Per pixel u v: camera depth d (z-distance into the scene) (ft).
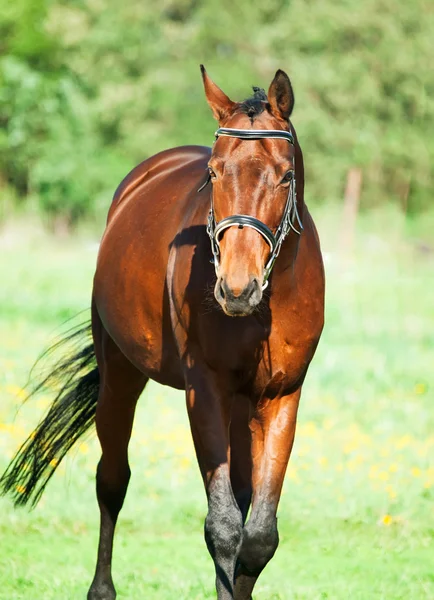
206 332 21.86
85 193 217.97
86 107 223.10
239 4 233.76
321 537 33.30
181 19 247.29
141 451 42.57
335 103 218.79
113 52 230.68
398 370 66.59
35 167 219.00
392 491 37.37
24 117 222.69
